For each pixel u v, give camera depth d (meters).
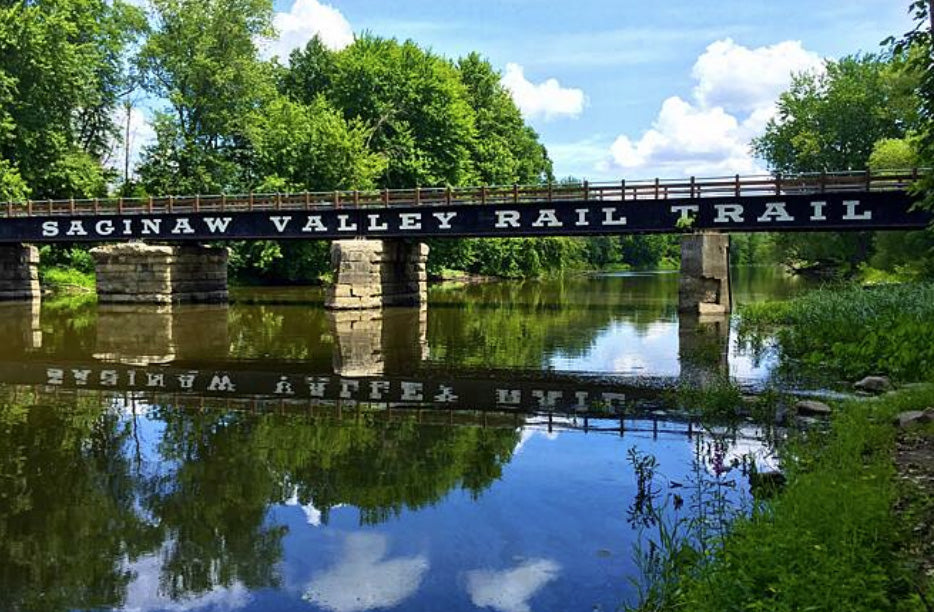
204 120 53.78
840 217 27.64
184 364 18.91
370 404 13.98
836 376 15.45
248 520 8.01
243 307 36.59
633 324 28.97
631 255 133.25
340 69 62.12
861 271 47.03
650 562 6.51
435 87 61.41
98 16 51.38
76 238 36.94
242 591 6.38
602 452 10.37
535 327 28.05
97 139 55.22
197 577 6.68
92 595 6.34
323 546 7.27
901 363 14.41
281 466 9.94
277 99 57.91
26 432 11.87
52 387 15.76
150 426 12.24
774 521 6.00
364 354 20.80
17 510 8.38
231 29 52.75
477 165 68.31
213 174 54.00
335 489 8.95
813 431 10.01
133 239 36.69
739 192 28.97
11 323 28.52
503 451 10.53
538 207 31.19
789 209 28.31
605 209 30.50
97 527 7.86
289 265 57.22
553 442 10.95
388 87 60.66
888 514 5.84
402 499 8.57
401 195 33.00
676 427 11.80
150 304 36.56
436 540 7.37
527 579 6.48
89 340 23.66
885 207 27.08
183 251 37.72
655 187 29.86
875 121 55.59
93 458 10.39
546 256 81.50
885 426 9.01
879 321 17.45
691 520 7.45
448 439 11.28
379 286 34.88
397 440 11.26
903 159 39.75
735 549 5.44
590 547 7.10
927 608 4.36
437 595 6.24
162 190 52.34
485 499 8.49
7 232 37.53
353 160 54.94
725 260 30.48
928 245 35.56
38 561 7.05
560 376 17.06
